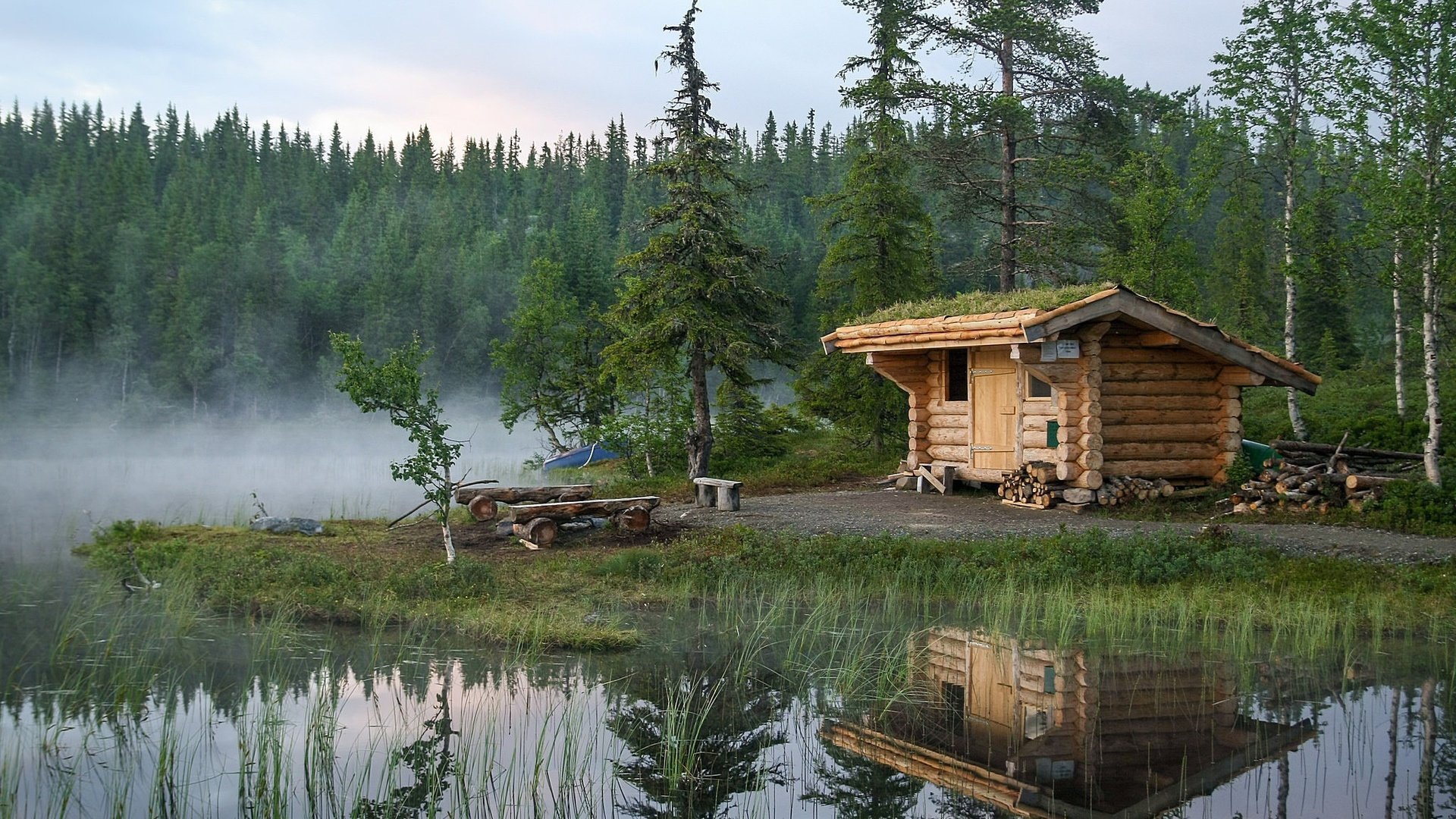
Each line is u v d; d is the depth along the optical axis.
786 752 7.11
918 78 28.52
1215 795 6.20
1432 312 16.61
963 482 19.81
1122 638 10.16
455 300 80.81
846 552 13.41
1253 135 24.41
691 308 23.39
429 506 21.20
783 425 27.41
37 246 80.88
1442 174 16.66
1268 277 42.75
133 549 14.00
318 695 8.24
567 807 6.17
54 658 9.25
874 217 26.98
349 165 155.75
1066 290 17.17
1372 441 21.42
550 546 14.70
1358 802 6.04
